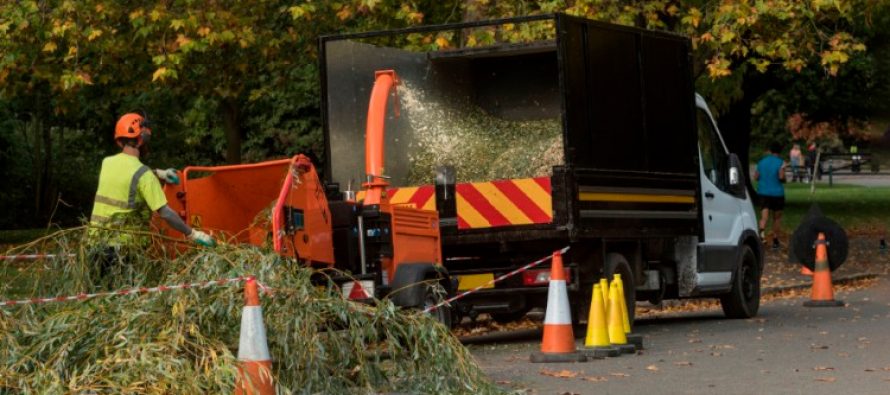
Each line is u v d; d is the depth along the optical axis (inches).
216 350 369.1
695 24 920.9
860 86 2112.5
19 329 393.4
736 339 627.5
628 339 579.5
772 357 543.5
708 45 950.4
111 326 380.8
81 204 1768.0
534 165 638.5
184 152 1706.4
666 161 677.3
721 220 748.6
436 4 1009.5
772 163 1328.7
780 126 3378.4
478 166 651.5
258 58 1082.1
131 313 382.6
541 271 627.5
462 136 671.1
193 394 349.7
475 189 623.8
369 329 415.2
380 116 567.8
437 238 593.6
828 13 960.3
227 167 507.2
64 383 355.3
